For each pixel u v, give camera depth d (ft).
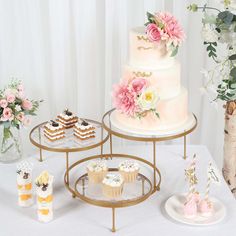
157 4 8.18
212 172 5.90
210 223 5.72
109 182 5.92
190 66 8.66
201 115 8.93
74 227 5.75
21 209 6.12
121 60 8.29
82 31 8.09
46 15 8.16
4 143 7.16
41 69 8.28
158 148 7.64
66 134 6.90
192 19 8.37
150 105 5.82
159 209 6.08
